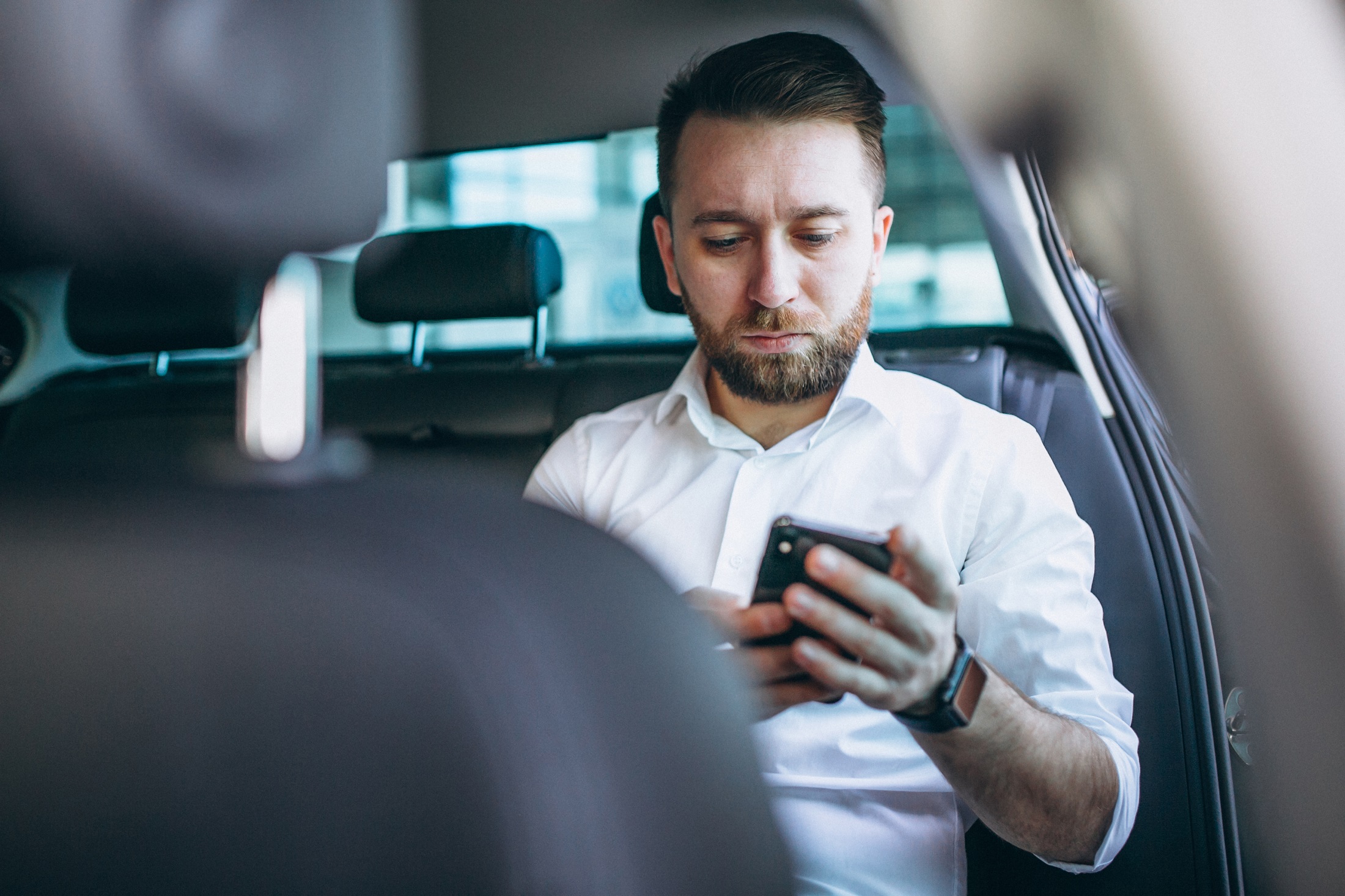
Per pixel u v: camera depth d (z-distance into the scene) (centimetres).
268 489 43
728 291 104
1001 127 56
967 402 111
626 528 116
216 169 39
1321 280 39
